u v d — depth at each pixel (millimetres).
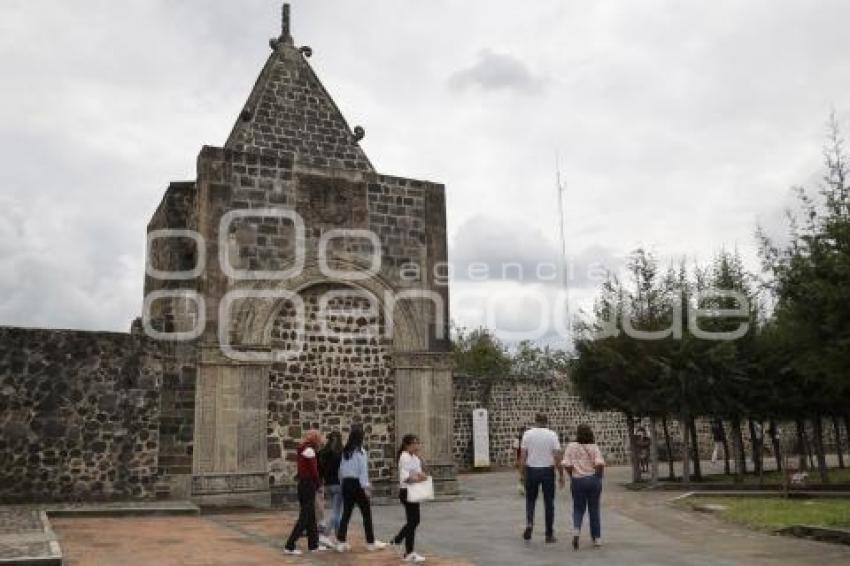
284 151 18094
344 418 17203
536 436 10859
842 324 11211
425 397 17859
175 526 12320
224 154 16672
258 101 18188
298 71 18969
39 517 12109
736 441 20750
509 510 14703
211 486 15234
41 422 14531
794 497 15891
